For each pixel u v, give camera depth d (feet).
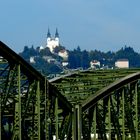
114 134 268.00
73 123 237.66
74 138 237.86
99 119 247.50
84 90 260.83
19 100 195.21
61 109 235.61
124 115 253.44
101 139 249.96
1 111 191.83
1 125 193.36
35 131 215.72
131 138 262.06
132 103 263.08
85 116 245.45
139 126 278.05
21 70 197.47
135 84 258.37
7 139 202.39
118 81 247.91
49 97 220.43
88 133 246.06
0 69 192.24
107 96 247.29
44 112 214.90
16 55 190.39
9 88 189.67
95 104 244.42
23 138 205.36
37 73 203.31
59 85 265.54
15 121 199.93
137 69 275.59
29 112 215.51
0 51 185.37
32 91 203.51
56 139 223.71
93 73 278.26
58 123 235.40
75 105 238.27
